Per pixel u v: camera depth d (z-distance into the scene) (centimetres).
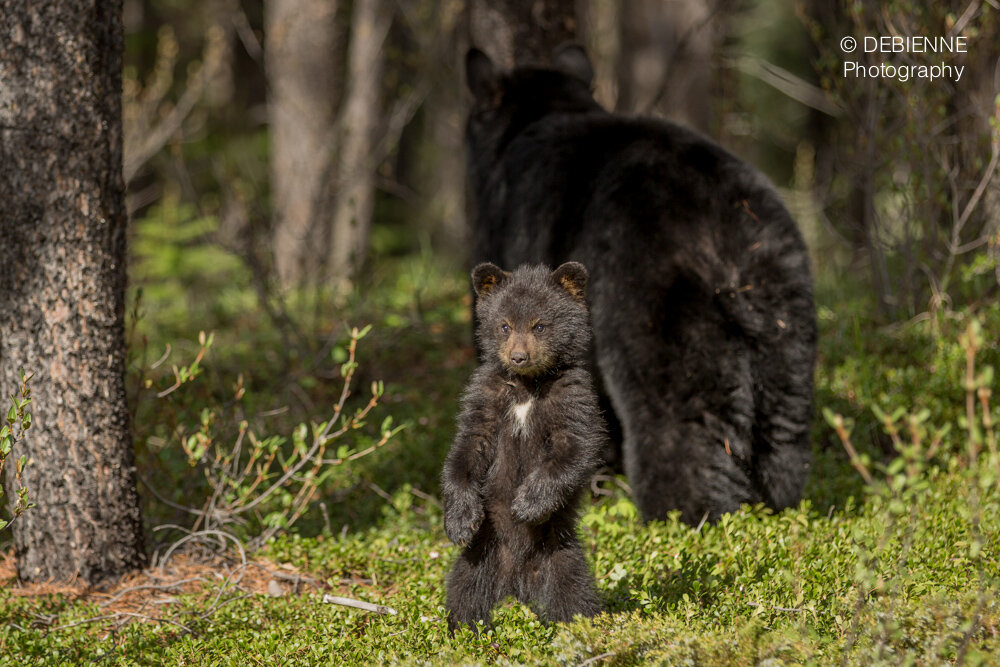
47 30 942
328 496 1262
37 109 946
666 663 670
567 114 1320
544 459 794
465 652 746
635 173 1111
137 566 1037
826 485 1177
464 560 830
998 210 1593
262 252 2103
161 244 2700
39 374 968
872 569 804
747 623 723
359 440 1426
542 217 1191
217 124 4106
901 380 1380
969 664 597
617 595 885
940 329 1460
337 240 2797
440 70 2597
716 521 1037
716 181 1088
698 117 2656
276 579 1027
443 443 1395
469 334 1930
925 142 1497
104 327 994
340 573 1028
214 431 1235
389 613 891
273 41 2822
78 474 989
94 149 973
